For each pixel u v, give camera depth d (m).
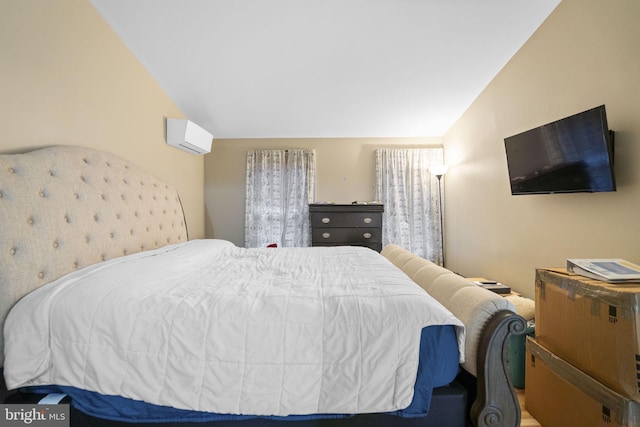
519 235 2.30
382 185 3.62
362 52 2.15
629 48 1.42
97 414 0.91
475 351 0.97
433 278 1.41
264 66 2.26
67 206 1.22
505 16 1.88
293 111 2.99
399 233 3.58
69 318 0.92
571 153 1.66
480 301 1.03
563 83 1.82
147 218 1.86
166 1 1.63
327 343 0.90
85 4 1.54
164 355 0.88
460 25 1.93
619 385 0.98
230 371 0.87
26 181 1.07
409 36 2.01
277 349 0.89
